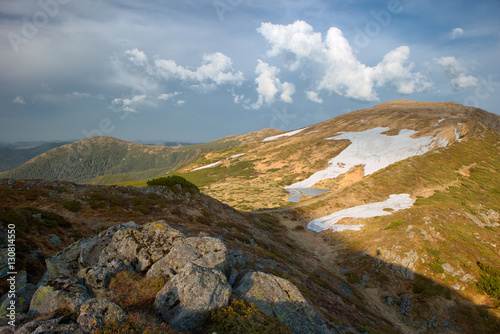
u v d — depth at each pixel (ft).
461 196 230.07
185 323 29.12
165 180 138.92
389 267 125.90
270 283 40.81
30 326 23.24
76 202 91.30
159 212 107.86
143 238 44.86
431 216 152.87
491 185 261.65
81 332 23.82
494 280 108.47
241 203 282.15
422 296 108.58
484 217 179.22
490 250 133.39
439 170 291.79
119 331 24.86
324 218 213.46
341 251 153.17
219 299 32.32
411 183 264.31
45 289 31.17
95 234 78.69
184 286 31.89
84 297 30.37
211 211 134.10
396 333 80.74
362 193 257.96
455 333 95.04
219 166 522.06
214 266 40.75
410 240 135.03
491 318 96.78
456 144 363.35
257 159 517.14
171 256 40.55
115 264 38.65
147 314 30.25
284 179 404.98
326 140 527.40
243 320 30.68
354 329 61.52
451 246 131.13
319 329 37.93
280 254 113.70
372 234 159.22
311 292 69.36
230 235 101.35
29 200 82.99
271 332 30.63
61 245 65.26
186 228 92.07
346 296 92.17
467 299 106.42
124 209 99.25
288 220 216.74
